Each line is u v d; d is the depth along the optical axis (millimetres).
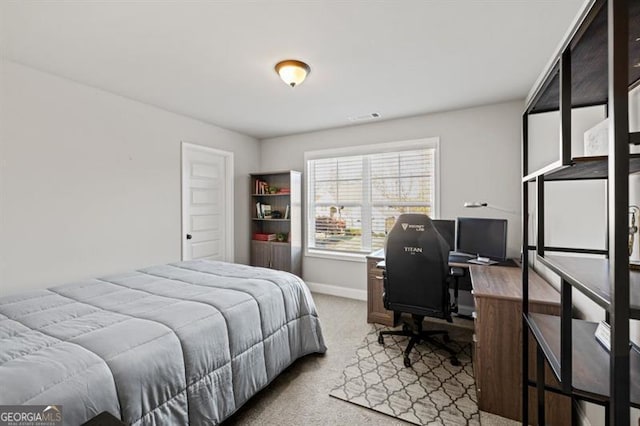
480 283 2092
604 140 1043
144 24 1816
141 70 2432
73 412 1014
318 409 1830
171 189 3475
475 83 2664
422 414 1786
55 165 2518
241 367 1730
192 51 2135
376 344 2678
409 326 3023
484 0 1612
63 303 1762
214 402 1538
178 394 1375
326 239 4324
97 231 2797
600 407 1391
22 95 2326
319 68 2393
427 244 2230
